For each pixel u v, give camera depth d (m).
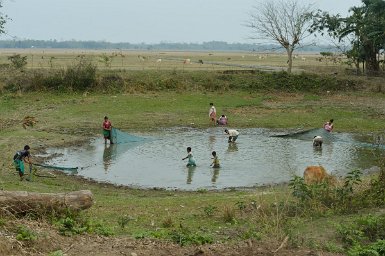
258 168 21.44
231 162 22.61
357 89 44.50
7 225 8.85
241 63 78.44
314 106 38.38
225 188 18.28
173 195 17.23
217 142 27.45
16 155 18.47
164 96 39.69
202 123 32.94
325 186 13.84
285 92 43.41
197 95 40.56
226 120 32.66
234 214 12.81
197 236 9.57
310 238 10.31
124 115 34.28
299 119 34.34
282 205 13.08
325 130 29.19
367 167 21.50
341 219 12.09
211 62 80.50
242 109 37.34
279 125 32.69
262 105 38.66
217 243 9.49
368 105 38.84
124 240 9.28
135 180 19.48
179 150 25.30
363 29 48.53
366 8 50.78
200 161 22.78
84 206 10.48
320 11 51.16
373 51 50.59
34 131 28.25
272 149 25.62
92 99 37.72
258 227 10.66
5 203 9.71
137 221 12.41
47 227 9.27
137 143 26.91
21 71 40.62
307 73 46.50
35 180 18.55
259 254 8.59
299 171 20.86
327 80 44.88
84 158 23.14
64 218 9.92
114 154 24.14
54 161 22.34
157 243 9.18
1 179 17.98
